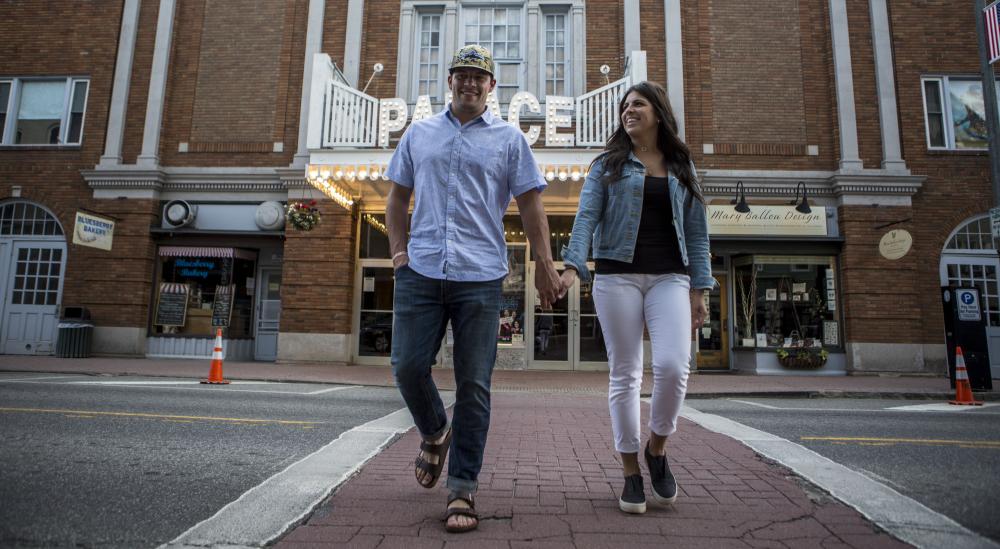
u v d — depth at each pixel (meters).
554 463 3.50
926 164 12.81
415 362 2.43
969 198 12.74
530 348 12.58
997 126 9.68
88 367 10.28
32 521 2.32
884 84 13.03
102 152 13.64
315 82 11.41
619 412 2.53
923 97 13.06
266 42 13.92
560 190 11.90
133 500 2.63
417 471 2.71
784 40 13.45
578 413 5.98
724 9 13.56
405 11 13.90
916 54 13.18
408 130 2.69
